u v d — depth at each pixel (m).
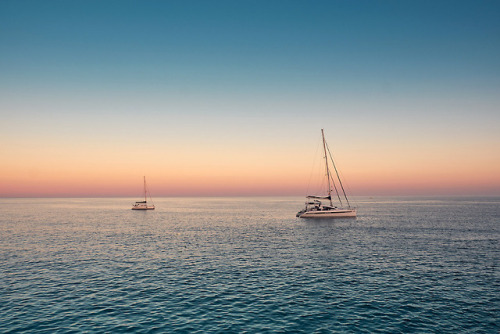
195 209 155.50
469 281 26.62
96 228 66.56
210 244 45.44
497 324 18.53
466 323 18.70
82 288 25.17
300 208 166.25
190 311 20.73
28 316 19.84
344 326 18.45
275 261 34.34
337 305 21.62
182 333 17.69
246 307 21.39
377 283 26.33
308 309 20.98
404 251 39.12
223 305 21.75
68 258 35.97
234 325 18.67
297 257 36.28
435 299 22.55
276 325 18.67
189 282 26.84
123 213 121.56
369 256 36.44
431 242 45.50
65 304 21.84
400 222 73.94
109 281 27.09
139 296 23.47
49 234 56.47
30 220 86.81
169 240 49.31
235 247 42.91
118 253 38.94
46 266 32.16
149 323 18.95
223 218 94.25
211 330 18.06
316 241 47.44
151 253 38.94
